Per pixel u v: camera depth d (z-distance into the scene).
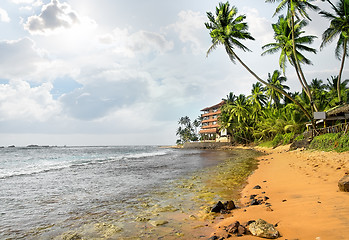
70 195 9.04
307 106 37.16
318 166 11.10
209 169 16.77
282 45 30.86
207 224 5.01
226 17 27.98
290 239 3.50
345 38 27.09
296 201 5.65
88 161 31.09
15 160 36.59
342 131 15.84
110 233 4.77
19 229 5.28
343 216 3.94
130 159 33.09
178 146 148.25
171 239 4.27
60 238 4.65
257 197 7.03
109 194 9.07
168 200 7.66
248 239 3.80
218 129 89.62
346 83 40.47
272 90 49.34
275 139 44.66
